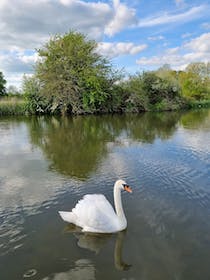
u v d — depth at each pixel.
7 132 20.98
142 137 18.03
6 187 8.53
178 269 4.55
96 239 5.47
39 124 26.86
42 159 12.11
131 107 44.38
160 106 47.66
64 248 5.17
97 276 4.40
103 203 6.15
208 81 70.38
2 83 69.38
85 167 10.71
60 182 8.91
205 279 4.33
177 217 6.33
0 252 5.09
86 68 40.12
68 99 39.06
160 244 5.27
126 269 4.55
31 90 39.19
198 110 48.72
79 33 40.81
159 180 8.93
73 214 6.04
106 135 19.11
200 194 7.69
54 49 39.28
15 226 6.03
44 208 6.95
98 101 41.31
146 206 6.95
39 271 4.55
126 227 5.91
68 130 22.02
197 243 5.29
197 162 11.18
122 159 11.90
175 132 20.23
